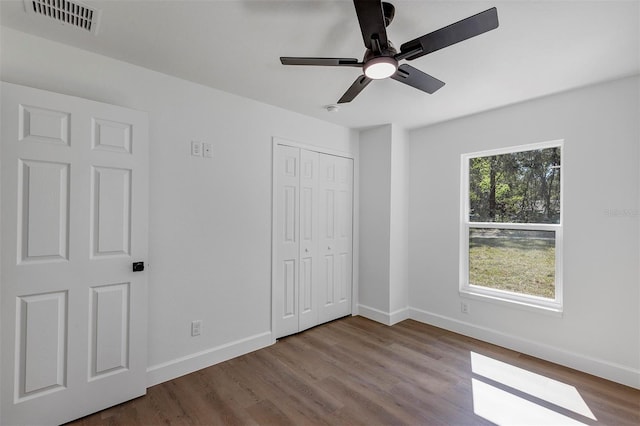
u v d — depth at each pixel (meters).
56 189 1.77
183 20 1.66
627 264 2.26
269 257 2.92
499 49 1.88
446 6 1.51
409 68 1.67
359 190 3.79
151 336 2.22
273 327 2.93
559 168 2.68
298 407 1.98
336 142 3.53
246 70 2.23
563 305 2.54
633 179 2.23
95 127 1.89
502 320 2.91
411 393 2.14
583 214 2.45
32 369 1.70
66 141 1.80
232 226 2.65
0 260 1.62
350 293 3.75
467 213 3.29
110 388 1.95
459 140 3.24
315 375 2.37
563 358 2.53
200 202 2.46
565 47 1.85
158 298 2.26
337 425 1.82
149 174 2.21
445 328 3.33
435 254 3.44
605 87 2.35
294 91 2.60
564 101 2.54
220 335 2.58
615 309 2.30
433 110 3.00
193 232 2.43
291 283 3.15
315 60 1.57
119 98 2.09
